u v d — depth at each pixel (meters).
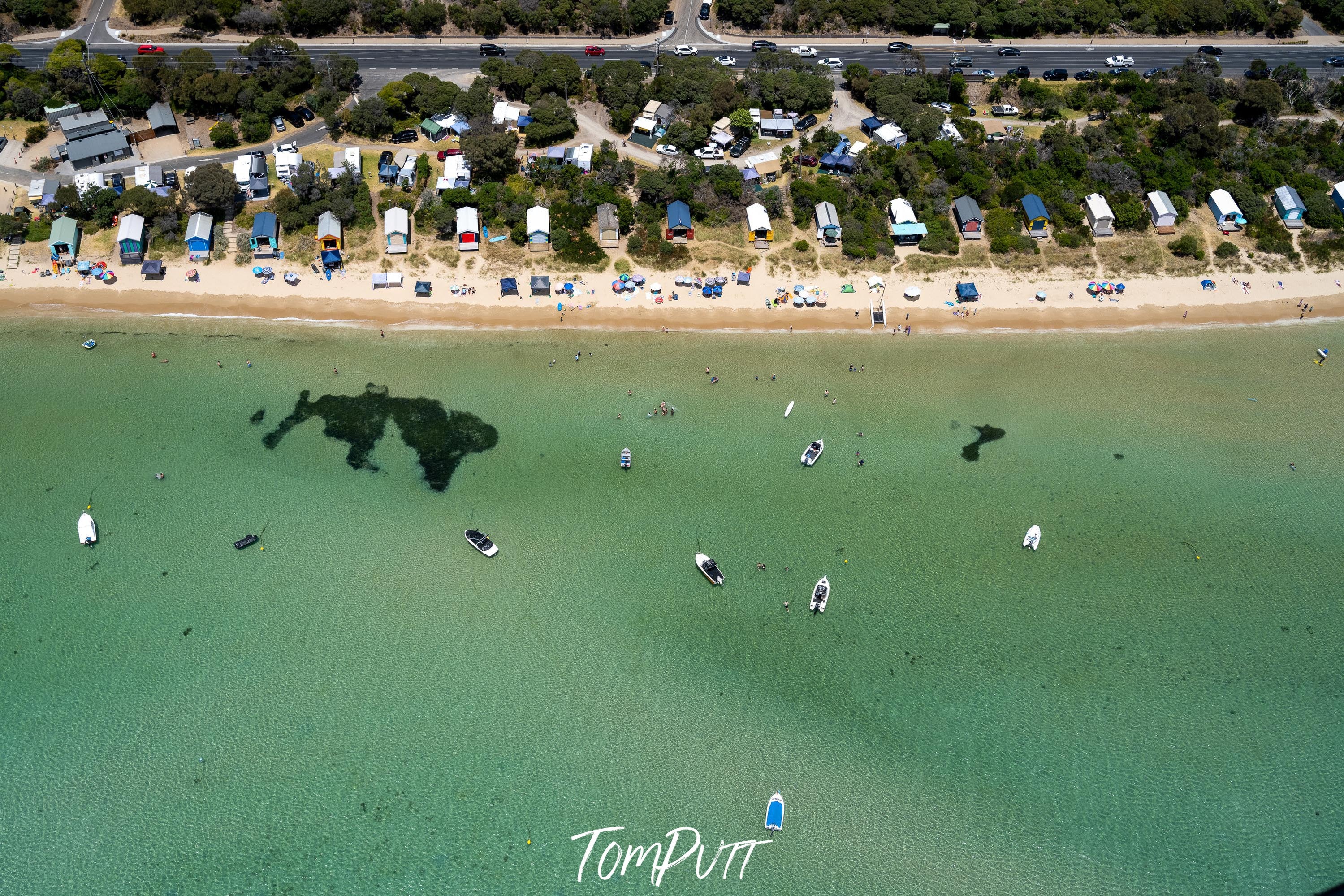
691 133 141.38
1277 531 102.62
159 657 89.50
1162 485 106.94
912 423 112.81
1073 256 131.62
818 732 86.50
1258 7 178.12
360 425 109.88
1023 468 108.19
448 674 89.25
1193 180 138.88
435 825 79.75
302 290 124.06
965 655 92.12
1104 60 169.88
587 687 88.88
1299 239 134.00
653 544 99.94
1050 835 80.25
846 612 95.19
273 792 81.25
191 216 127.75
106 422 108.88
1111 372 119.75
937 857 78.94
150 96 144.38
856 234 131.12
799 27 175.62
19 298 121.25
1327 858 78.94
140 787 81.19
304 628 92.00
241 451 106.81
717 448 109.19
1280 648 92.81
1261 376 119.44
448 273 126.50
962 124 147.12
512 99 153.50
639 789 82.50
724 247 130.38
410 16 166.50
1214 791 82.88
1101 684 90.00
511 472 105.94
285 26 165.62
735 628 93.75
